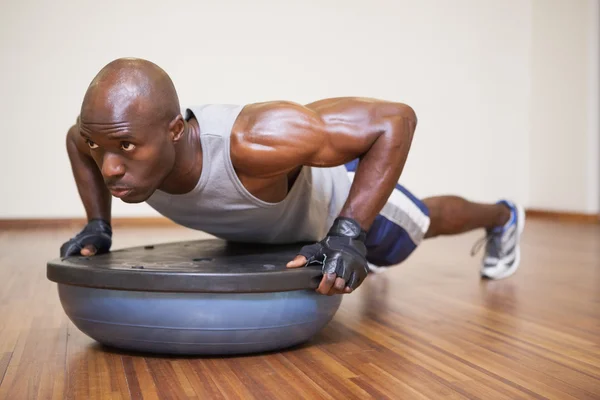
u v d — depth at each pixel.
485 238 2.58
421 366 1.34
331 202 1.88
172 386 1.20
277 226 1.73
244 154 1.39
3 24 4.64
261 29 5.15
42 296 2.12
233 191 1.47
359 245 1.42
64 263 1.43
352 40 5.38
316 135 1.39
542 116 5.77
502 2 5.75
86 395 1.15
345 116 1.42
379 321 1.78
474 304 2.02
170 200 1.55
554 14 5.62
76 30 4.77
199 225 1.67
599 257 3.17
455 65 5.66
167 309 1.32
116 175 1.25
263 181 1.48
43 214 4.77
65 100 4.77
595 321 1.78
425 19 5.55
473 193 5.80
